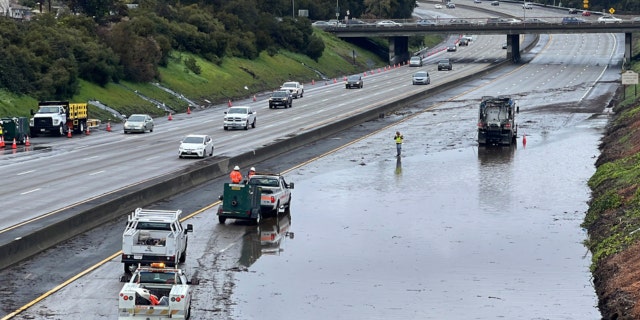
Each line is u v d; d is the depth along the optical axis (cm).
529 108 12338
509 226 5631
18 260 4506
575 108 12219
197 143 7956
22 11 15475
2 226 4969
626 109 11119
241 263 4700
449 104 12962
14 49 10856
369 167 7900
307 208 6184
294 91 13862
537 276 4516
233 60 16288
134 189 6159
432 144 9338
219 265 4647
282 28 18688
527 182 7169
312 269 4631
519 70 17962
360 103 13012
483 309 4000
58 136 9669
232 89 14662
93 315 3728
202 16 16638
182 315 3381
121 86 12444
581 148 8962
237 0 18425
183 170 7138
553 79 16175
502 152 8806
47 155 8094
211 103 13462
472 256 4919
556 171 7669
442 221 5788
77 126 9800
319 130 9638
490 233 5450
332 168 7825
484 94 14162
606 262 4512
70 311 3772
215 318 3800
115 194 5981
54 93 11044
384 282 4425
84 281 4197
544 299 4138
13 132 8706
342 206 6259
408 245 5162
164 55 14012
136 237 4231
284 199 5988
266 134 9738
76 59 11894
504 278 4491
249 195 5522
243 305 4000
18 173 6975
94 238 5012
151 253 4191
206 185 6781
